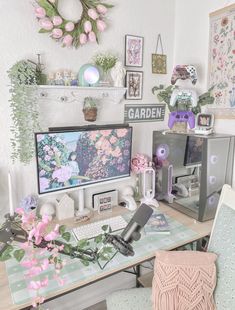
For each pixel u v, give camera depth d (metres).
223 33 1.52
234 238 1.06
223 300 1.01
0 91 1.31
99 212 1.58
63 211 1.49
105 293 1.80
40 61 1.38
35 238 0.91
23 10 1.30
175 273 1.04
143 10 1.69
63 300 1.64
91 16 1.42
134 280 1.90
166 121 1.92
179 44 1.83
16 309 0.86
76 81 1.46
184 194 1.61
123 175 1.62
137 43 1.69
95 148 1.46
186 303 1.01
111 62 1.53
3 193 1.39
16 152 1.36
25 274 1.01
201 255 1.10
